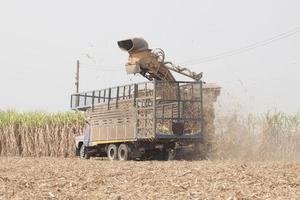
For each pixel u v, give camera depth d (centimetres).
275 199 895
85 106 2539
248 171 1305
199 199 905
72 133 3256
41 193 1011
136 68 2230
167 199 916
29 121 3328
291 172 1283
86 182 1169
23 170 1509
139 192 1000
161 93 2073
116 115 2262
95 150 2511
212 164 1608
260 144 2342
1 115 3403
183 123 2108
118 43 2286
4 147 3347
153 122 2034
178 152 2219
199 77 2328
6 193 1009
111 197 950
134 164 1711
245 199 899
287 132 2406
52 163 1844
